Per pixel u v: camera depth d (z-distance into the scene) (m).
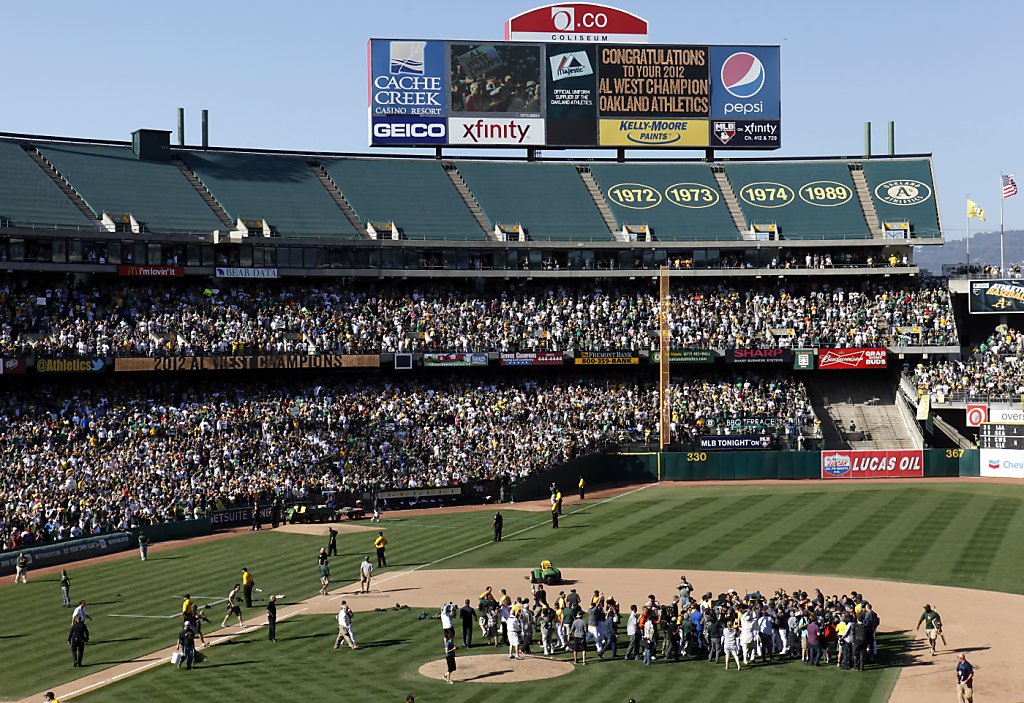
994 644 51.44
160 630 56.75
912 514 82.12
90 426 91.06
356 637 54.72
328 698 45.03
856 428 112.50
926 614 50.69
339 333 107.50
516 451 100.81
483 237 118.69
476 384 111.19
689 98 126.12
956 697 44.34
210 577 69.00
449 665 47.22
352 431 99.38
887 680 46.75
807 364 112.38
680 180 128.75
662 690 45.75
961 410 110.25
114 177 110.81
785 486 99.88
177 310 104.12
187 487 86.62
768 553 70.69
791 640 50.81
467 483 96.44
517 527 83.56
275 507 87.44
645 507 89.81
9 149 108.75
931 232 121.81
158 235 104.69
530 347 110.69
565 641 52.41
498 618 53.88
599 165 130.38
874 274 120.25
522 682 47.06
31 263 97.94
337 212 117.06
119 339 98.00
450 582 66.12
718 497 93.56
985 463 103.81
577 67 124.88
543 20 124.38
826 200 125.94
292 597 63.44
